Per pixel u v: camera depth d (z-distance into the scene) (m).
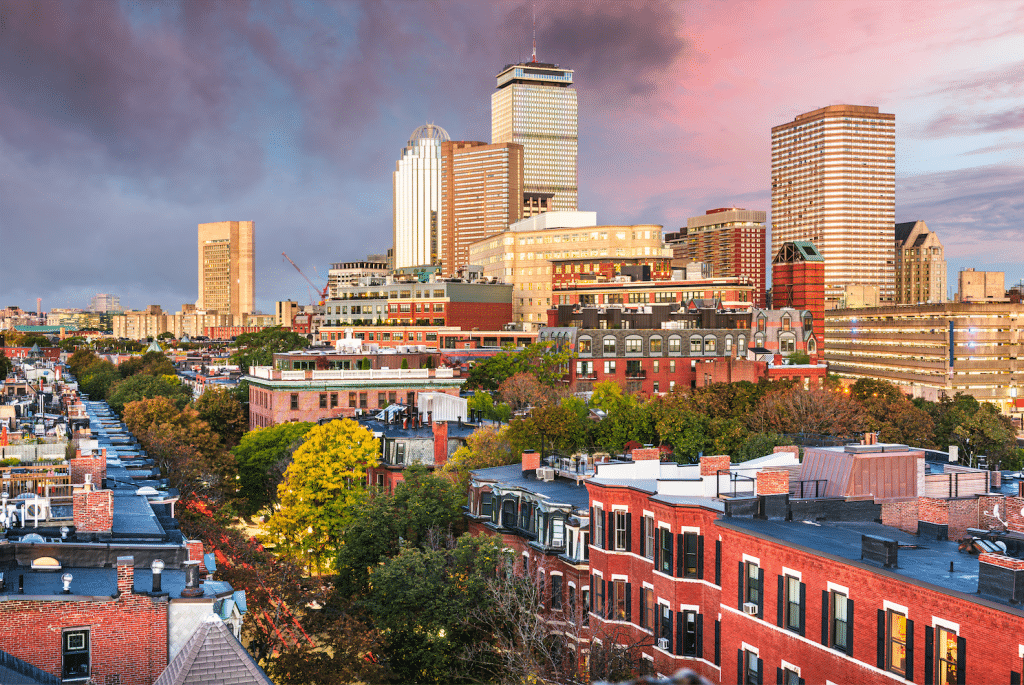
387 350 162.25
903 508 42.44
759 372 176.62
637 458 52.84
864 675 33.44
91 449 57.94
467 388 151.38
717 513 42.88
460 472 70.62
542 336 181.75
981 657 28.73
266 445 100.44
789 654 37.25
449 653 48.28
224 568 55.44
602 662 42.09
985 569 29.50
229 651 23.66
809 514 42.62
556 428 83.62
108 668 30.39
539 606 48.00
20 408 92.00
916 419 124.38
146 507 46.50
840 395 137.62
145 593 30.97
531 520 58.59
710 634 43.22
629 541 49.16
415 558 50.00
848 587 34.34
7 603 29.42
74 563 34.97
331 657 47.97
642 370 174.62
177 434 92.56
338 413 127.38
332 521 71.56
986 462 107.19
